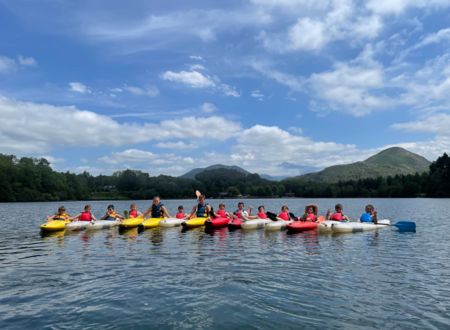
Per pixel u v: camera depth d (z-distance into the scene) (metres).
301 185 140.38
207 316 6.24
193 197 129.75
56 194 96.88
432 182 100.31
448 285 8.20
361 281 8.53
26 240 15.92
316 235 17.42
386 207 50.22
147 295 7.38
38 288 7.97
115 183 139.38
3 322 6.02
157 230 19.58
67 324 5.92
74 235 17.56
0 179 84.25
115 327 5.79
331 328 5.75
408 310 6.55
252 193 140.50
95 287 8.02
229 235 17.47
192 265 10.34
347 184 132.12
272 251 12.77
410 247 13.70
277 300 7.07
